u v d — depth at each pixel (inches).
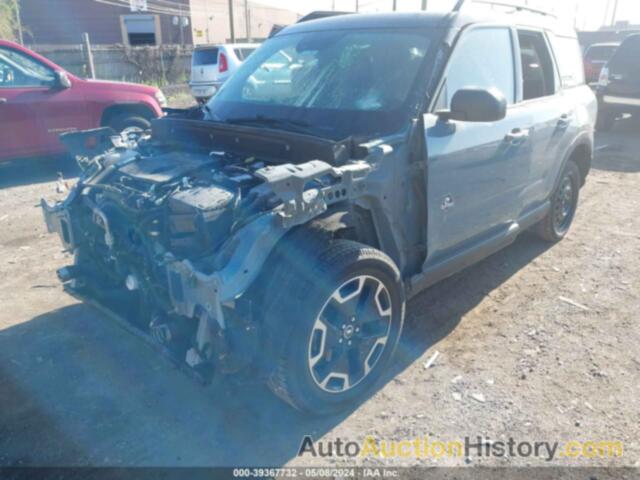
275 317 102.0
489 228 155.5
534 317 157.5
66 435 112.7
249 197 106.4
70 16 1408.7
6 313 160.1
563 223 212.4
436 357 138.3
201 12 1606.8
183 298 105.2
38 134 312.0
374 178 114.0
